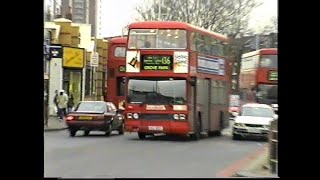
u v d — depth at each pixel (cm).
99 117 2722
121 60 3881
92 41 5528
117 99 3866
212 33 2823
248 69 4300
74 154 1900
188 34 2467
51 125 3369
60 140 2512
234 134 2711
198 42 2592
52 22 4562
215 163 1691
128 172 1443
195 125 2562
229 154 1973
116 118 2895
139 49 2483
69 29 4581
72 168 1527
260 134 2667
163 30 2481
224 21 5900
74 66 4450
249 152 2056
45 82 3319
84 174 1391
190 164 1655
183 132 2445
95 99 5350
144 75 2473
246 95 4428
